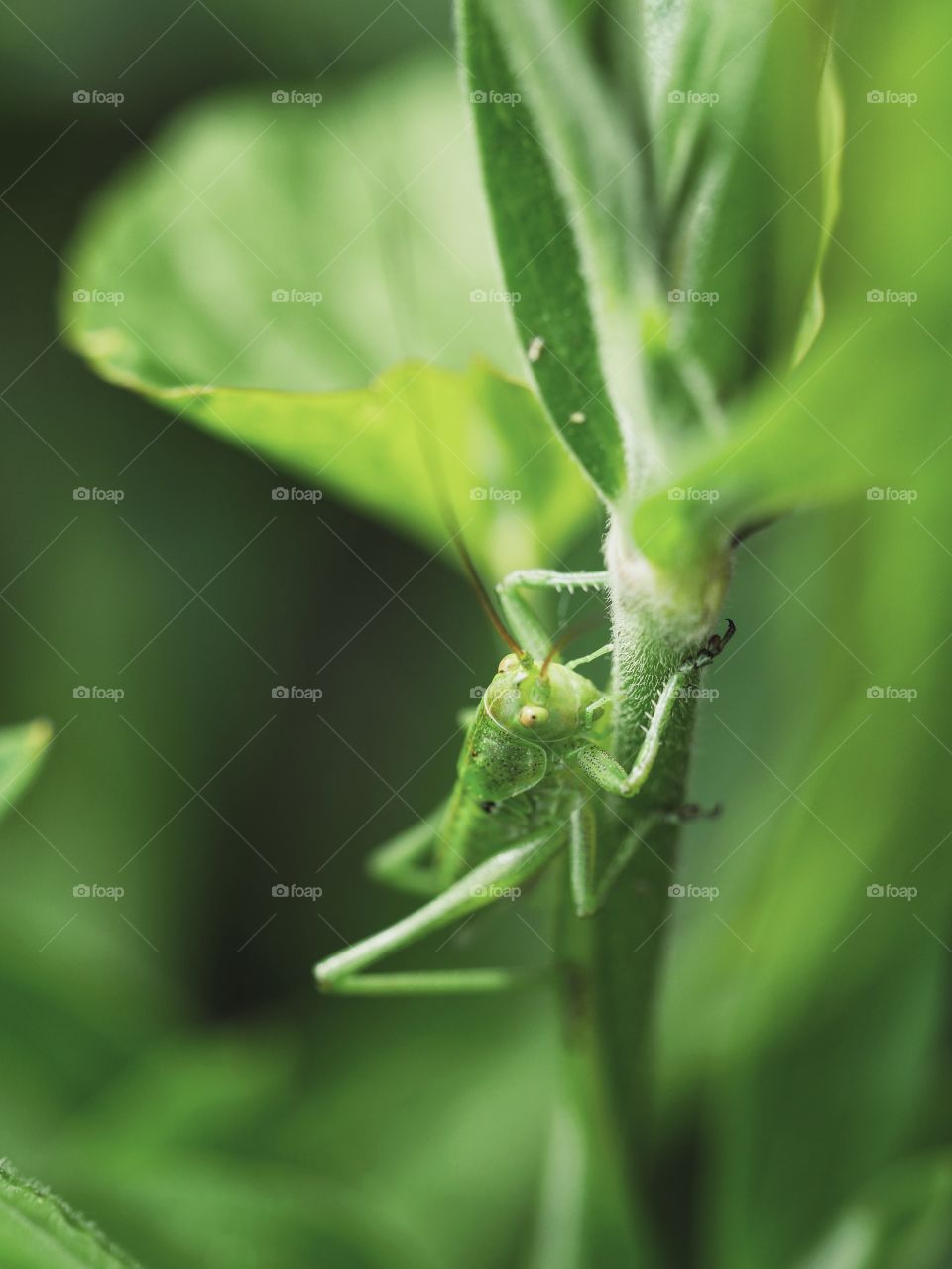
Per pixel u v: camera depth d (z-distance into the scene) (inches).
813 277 2.7
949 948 3.5
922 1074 3.5
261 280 3.9
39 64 5.1
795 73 2.7
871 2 2.8
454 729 4.6
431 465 3.5
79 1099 4.2
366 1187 4.1
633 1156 3.1
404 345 3.9
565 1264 3.2
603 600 3.4
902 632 3.2
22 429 5.0
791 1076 3.5
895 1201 3.3
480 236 4.1
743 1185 3.5
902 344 2.5
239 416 3.4
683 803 3.0
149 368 3.7
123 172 5.1
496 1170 4.1
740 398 2.8
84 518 4.9
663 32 2.7
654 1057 3.2
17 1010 4.2
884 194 2.8
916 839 3.3
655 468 2.8
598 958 3.0
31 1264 2.8
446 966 4.5
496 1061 4.3
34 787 4.7
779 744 3.7
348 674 4.8
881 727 3.2
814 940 3.4
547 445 3.4
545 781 3.5
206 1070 4.2
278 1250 3.3
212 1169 3.7
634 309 2.8
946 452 2.7
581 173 2.8
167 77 5.1
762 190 2.7
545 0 2.8
